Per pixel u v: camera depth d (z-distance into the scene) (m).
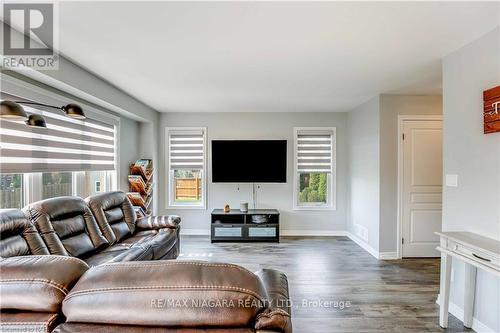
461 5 1.86
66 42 2.42
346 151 5.56
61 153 3.15
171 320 0.79
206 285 0.81
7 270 0.88
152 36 2.30
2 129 2.40
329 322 2.46
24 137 2.63
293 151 5.56
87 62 2.89
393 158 4.18
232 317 0.79
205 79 3.46
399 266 3.84
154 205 5.38
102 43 2.43
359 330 2.35
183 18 2.02
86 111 3.57
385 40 2.39
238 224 5.04
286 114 5.57
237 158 5.38
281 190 5.57
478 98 2.36
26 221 2.31
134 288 0.81
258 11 1.93
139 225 3.86
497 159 2.17
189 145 5.62
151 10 1.91
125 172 4.79
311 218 5.57
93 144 3.82
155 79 3.46
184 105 4.97
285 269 3.72
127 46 2.49
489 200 2.24
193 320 0.80
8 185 2.64
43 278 0.86
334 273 3.58
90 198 3.31
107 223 3.28
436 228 4.18
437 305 2.78
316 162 5.60
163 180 5.61
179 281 0.81
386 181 4.18
